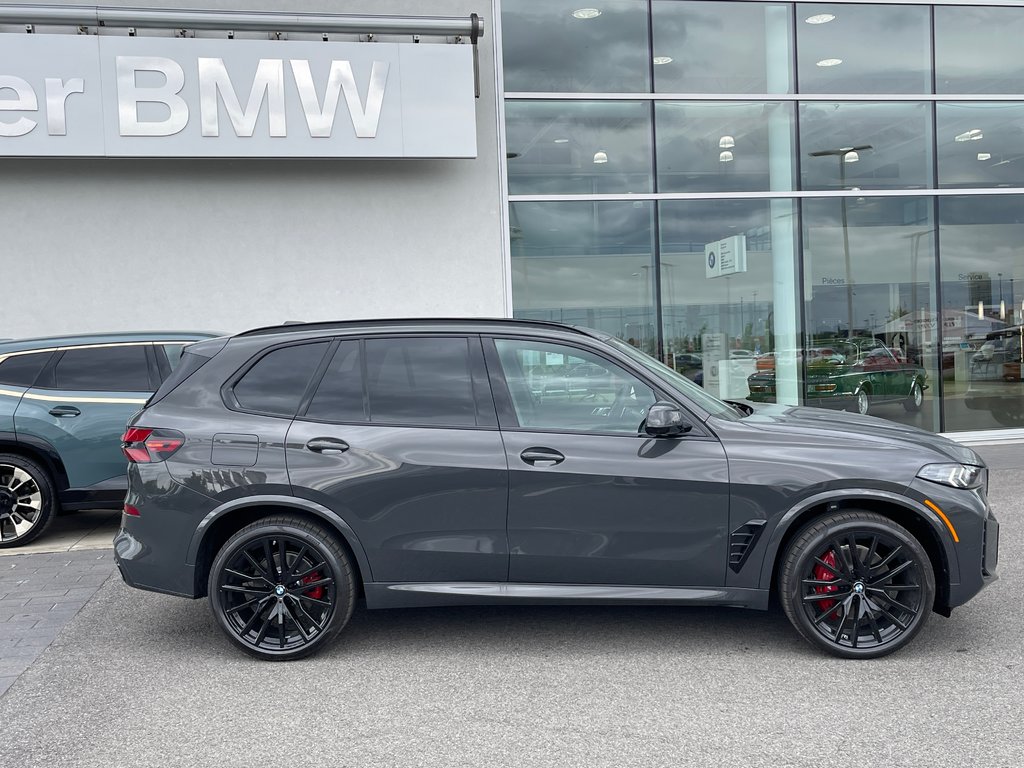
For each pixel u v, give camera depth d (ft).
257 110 30.68
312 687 12.87
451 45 31.78
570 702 12.13
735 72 36.19
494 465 13.52
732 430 13.76
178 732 11.36
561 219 35.22
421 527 13.66
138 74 30.01
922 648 13.97
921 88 37.37
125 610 16.96
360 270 32.94
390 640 14.96
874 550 13.42
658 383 13.91
